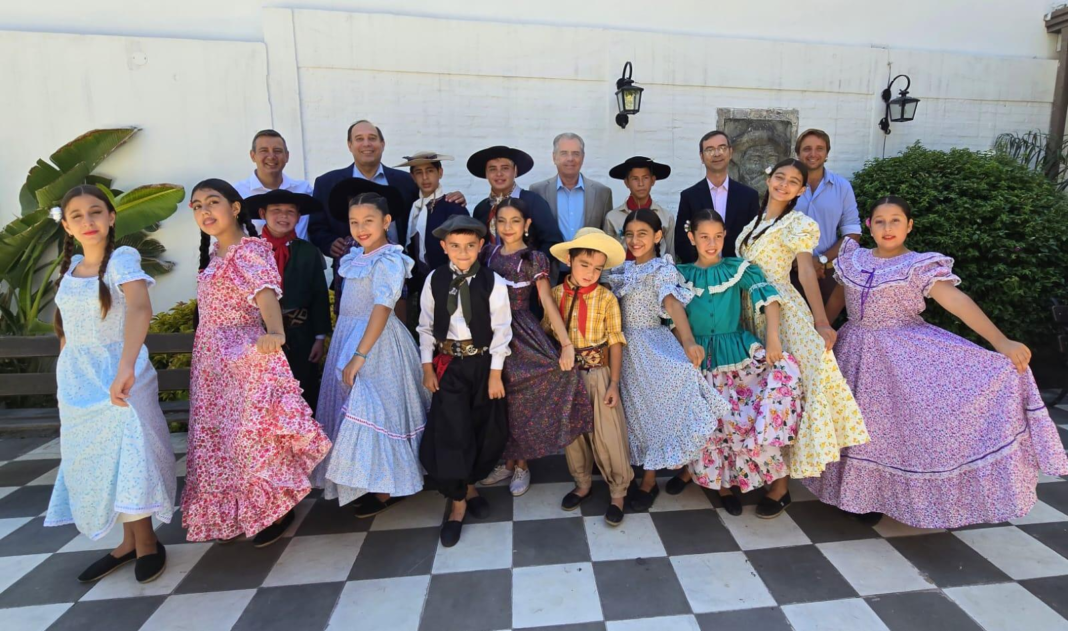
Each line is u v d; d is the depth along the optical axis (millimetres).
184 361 3965
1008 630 1848
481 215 3176
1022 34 5531
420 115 4625
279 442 2203
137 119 4344
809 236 2400
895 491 2332
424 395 2670
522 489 2836
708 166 3498
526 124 4785
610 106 4875
